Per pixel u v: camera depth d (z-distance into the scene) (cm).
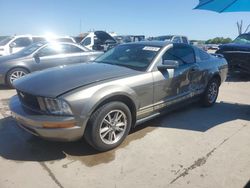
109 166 332
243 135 430
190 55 513
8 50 1183
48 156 354
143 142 396
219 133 436
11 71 744
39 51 783
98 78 362
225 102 628
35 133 337
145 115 416
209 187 294
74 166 331
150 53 441
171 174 317
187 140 406
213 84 576
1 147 377
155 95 418
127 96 370
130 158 351
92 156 354
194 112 541
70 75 372
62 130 321
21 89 354
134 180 305
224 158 355
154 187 293
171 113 529
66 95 322
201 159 352
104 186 294
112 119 362
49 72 396
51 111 327
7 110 538
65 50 816
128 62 441
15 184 294
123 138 381
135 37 1981
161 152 368
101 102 341
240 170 328
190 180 306
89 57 839
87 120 332
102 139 353
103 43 1539
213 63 567
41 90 335
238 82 902
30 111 342
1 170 321
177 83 459
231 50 918
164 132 434
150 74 409
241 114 537
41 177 308
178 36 1617
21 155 356
